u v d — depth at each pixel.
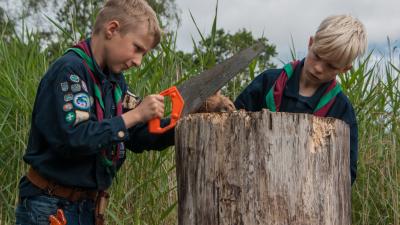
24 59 4.25
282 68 3.10
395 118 4.36
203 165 2.26
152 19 2.55
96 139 2.32
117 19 2.48
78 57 2.46
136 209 3.79
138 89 3.83
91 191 2.52
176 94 2.46
